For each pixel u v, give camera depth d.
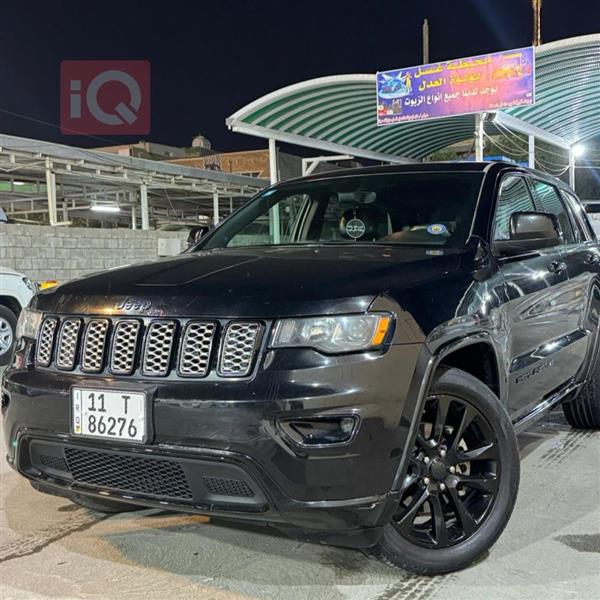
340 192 4.38
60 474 3.19
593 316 4.89
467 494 3.29
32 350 3.27
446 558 3.07
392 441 2.73
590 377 5.05
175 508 2.85
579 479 4.33
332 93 15.96
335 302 2.76
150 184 21.52
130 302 3.00
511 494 3.25
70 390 2.99
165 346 2.85
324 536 2.72
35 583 3.11
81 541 3.56
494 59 14.16
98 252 16.22
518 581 3.05
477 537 3.15
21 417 3.16
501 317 3.46
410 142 20.31
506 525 3.33
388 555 2.98
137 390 2.82
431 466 3.06
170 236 17.94
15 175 20.59
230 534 3.62
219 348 2.77
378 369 2.71
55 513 3.96
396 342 2.78
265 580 3.11
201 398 2.71
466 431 3.28
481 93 14.33
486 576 3.10
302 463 2.62
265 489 2.66
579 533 3.53
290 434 2.64
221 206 29.19
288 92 15.48
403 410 2.76
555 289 4.25
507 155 26.94
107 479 3.04
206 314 2.83
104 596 2.98
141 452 2.81
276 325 2.73
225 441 2.67
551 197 4.91
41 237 15.11
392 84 15.17
